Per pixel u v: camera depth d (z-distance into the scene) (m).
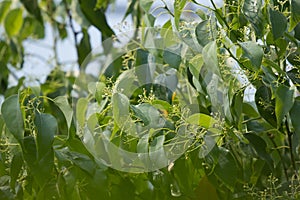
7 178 1.79
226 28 1.80
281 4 1.79
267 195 1.82
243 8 1.78
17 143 1.73
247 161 1.92
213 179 1.79
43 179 1.68
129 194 1.79
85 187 1.77
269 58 1.81
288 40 1.83
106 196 1.75
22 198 1.78
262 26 1.77
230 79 1.78
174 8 1.84
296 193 1.82
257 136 1.86
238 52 1.78
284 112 1.69
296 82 1.78
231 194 1.83
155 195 1.83
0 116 1.75
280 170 1.93
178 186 1.78
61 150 1.78
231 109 1.80
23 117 1.73
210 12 1.84
